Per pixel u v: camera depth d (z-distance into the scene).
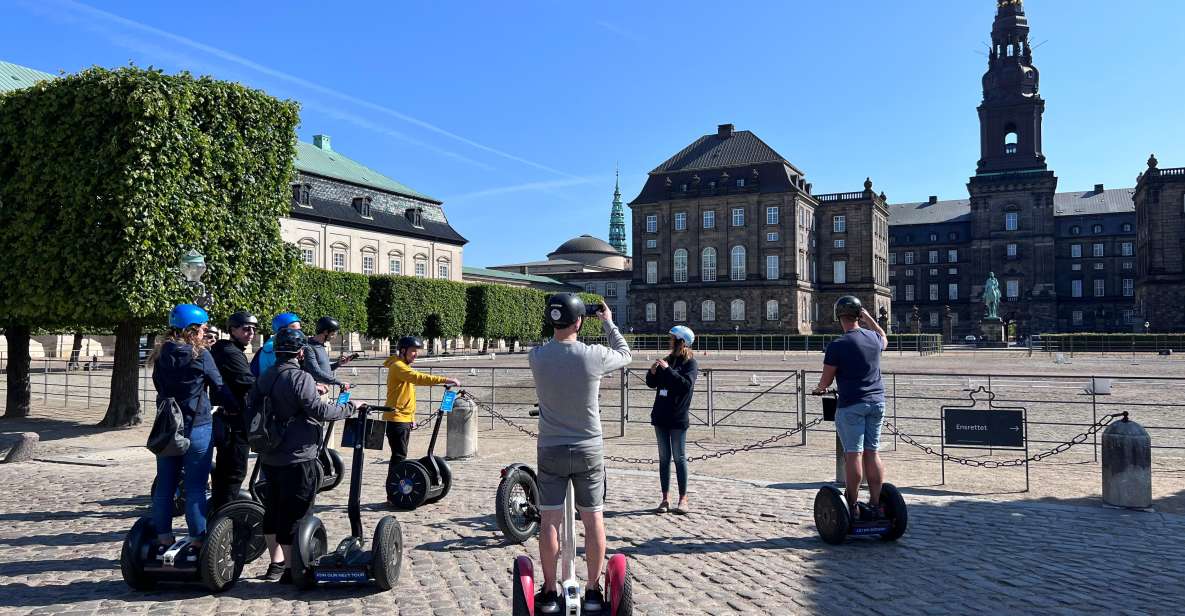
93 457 13.49
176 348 6.67
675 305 101.12
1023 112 121.25
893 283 139.62
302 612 5.87
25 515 9.15
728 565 6.99
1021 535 8.01
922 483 10.95
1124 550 7.44
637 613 5.77
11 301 17.81
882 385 7.71
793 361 54.19
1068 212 133.62
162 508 6.52
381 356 66.44
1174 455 13.41
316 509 9.30
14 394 20.70
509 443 15.30
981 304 121.00
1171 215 98.62
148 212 17.14
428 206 85.94
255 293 19.95
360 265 74.69
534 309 74.56
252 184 19.95
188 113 18.23
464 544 7.77
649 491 10.33
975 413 10.62
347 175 76.12
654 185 104.00
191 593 6.33
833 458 13.34
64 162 17.33
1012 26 122.25
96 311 17.08
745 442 15.36
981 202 121.94
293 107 21.23
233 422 7.42
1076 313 130.50
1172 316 98.00
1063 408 20.81
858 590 6.29
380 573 6.22
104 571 6.94
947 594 6.18
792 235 95.88
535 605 4.93
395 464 9.38
